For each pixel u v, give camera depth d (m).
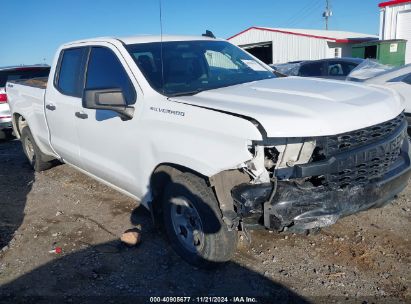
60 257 3.82
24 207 5.12
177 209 3.48
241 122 2.77
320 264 3.43
